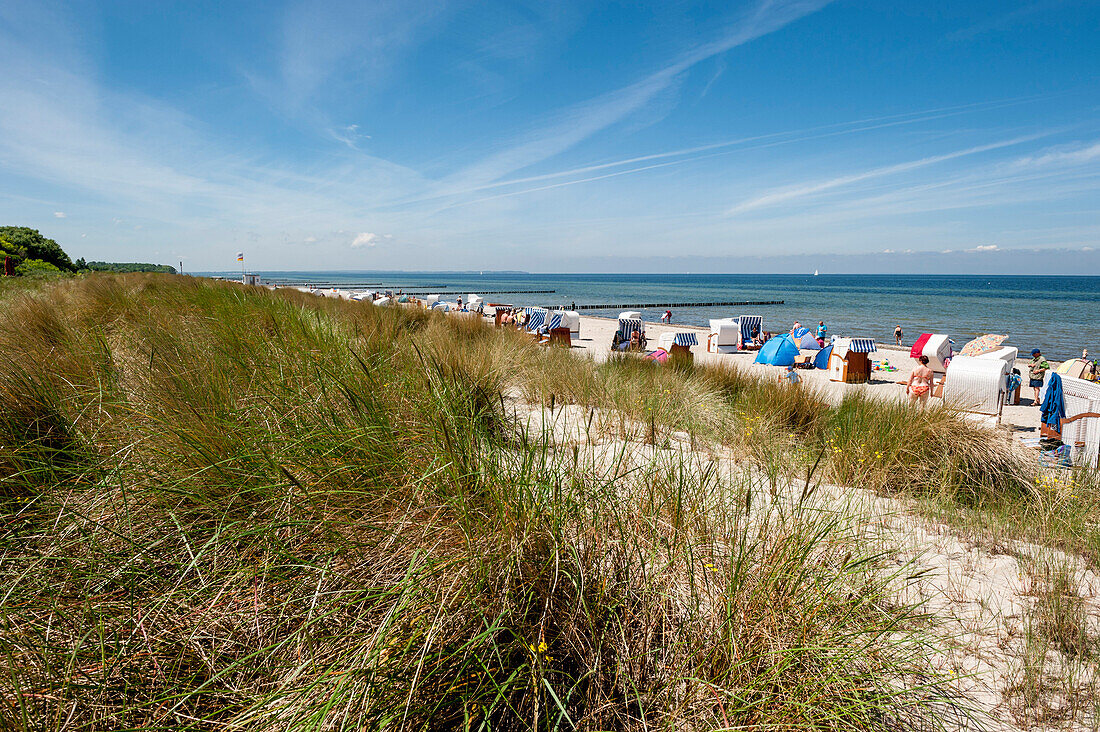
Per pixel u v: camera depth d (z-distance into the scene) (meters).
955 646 1.87
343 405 2.28
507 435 2.44
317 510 1.58
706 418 5.33
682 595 1.62
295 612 1.33
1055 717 1.58
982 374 9.22
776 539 1.87
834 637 1.49
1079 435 6.88
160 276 12.34
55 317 4.34
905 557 2.61
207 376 2.44
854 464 4.10
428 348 3.99
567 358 7.66
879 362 18.73
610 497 1.92
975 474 4.21
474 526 1.57
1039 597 2.29
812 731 1.29
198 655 1.25
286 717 1.12
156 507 1.59
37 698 1.09
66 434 1.99
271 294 7.60
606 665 1.41
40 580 1.31
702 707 1.33
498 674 1.28
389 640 1.23
